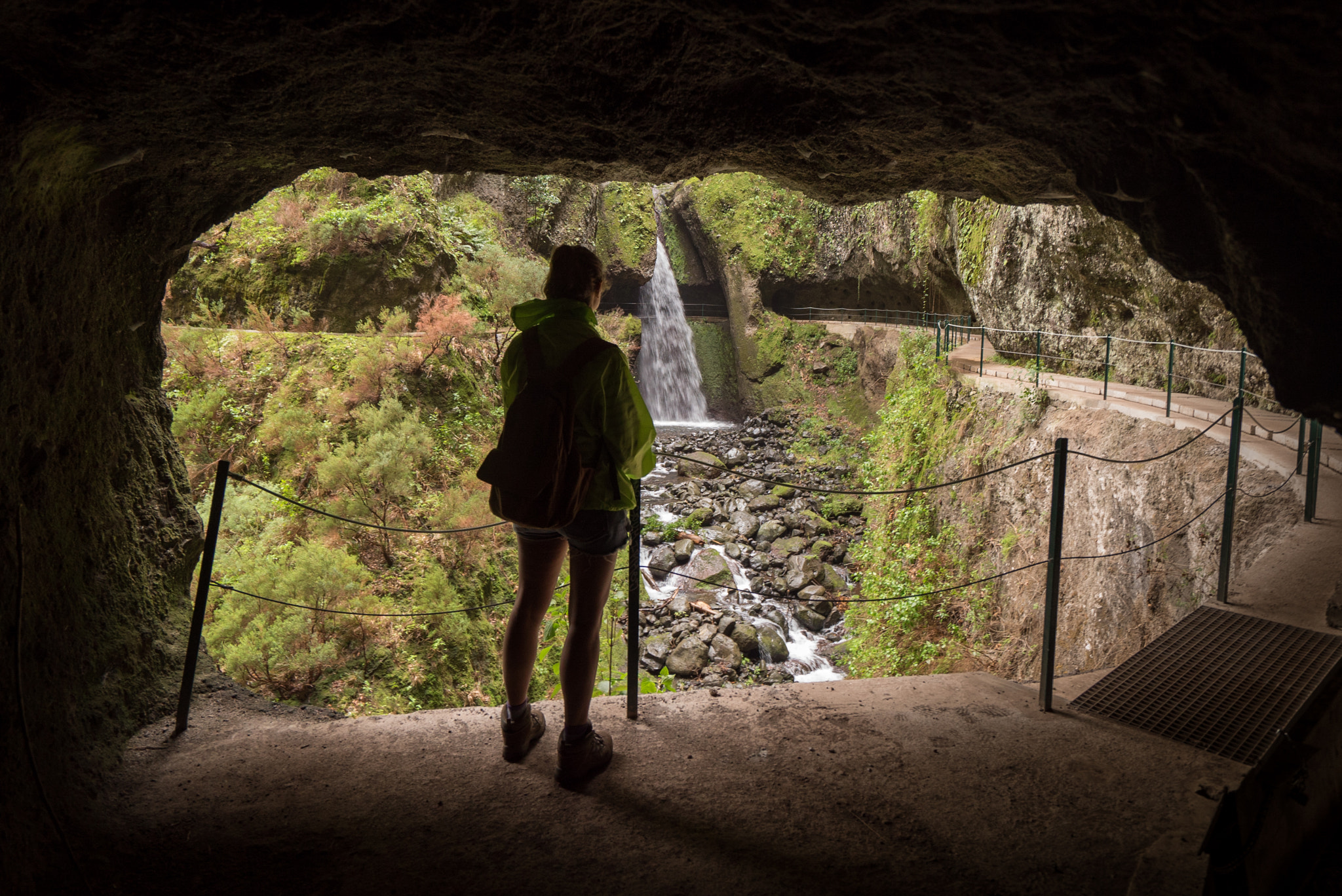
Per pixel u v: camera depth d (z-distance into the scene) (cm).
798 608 1544
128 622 340
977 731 334
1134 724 342
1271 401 1053
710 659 1324
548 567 288
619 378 266
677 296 3269
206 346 1163
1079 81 211
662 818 273
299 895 237
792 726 337
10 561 254
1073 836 263
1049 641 352
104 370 338
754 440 2644
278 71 247
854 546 1772
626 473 277
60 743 275
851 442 2586
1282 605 470
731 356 3148
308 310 1378
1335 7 140
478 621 968
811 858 252
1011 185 377
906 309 2992
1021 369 1645
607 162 354
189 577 410
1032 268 1574
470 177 2234
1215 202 212
